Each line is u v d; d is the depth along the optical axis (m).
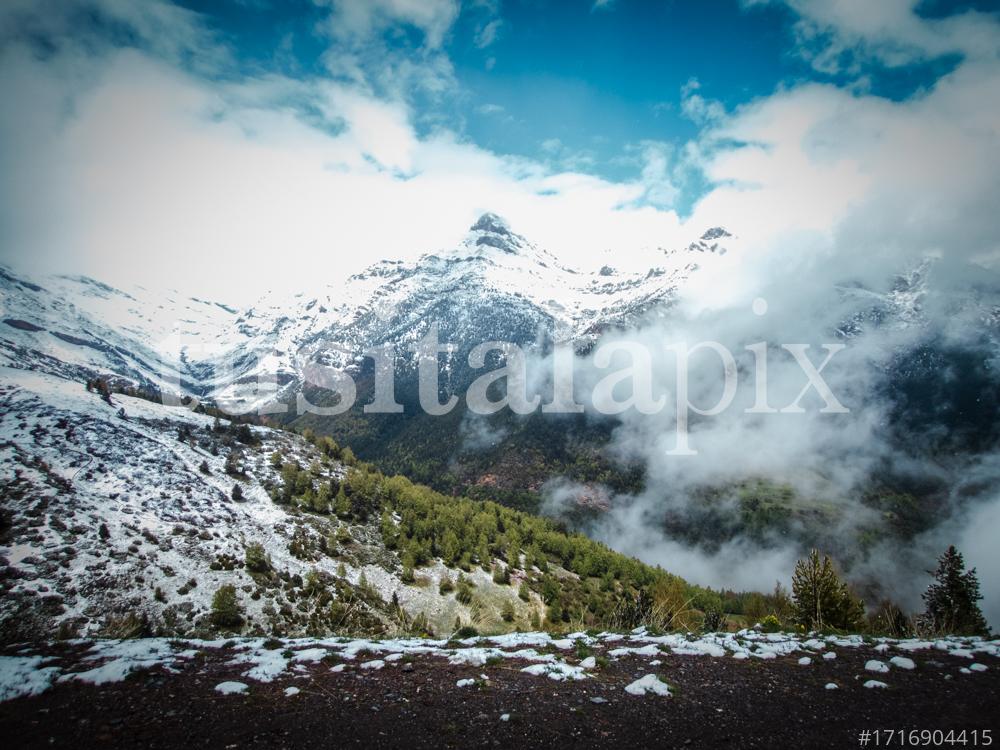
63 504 64.00
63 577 52.44
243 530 76.75
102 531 61.34
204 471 90.12
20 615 46.34
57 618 47.19
